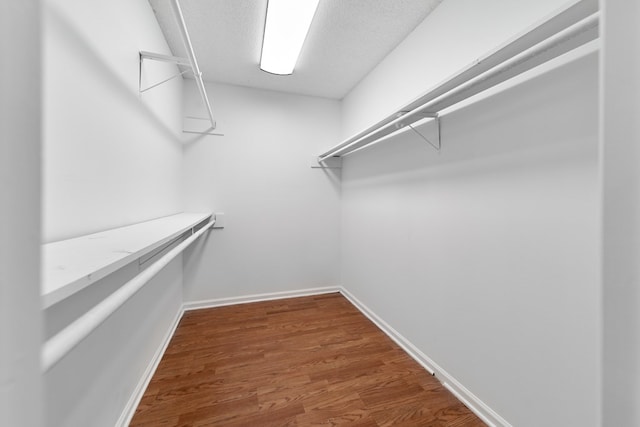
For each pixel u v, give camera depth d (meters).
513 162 1.11
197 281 2.54
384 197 2.13
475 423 1.23
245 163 2.67
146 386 1.43
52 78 0.71
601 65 0.31
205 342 1.91
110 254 0.59
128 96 1.22
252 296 2.72
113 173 1.07
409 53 1.81
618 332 0.31
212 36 1.85
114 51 1.08
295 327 2.16
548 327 0.99
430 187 1.61
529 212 1.05
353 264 2.72
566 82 0.92
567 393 0.93
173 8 0.90
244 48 2.00
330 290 3.00
